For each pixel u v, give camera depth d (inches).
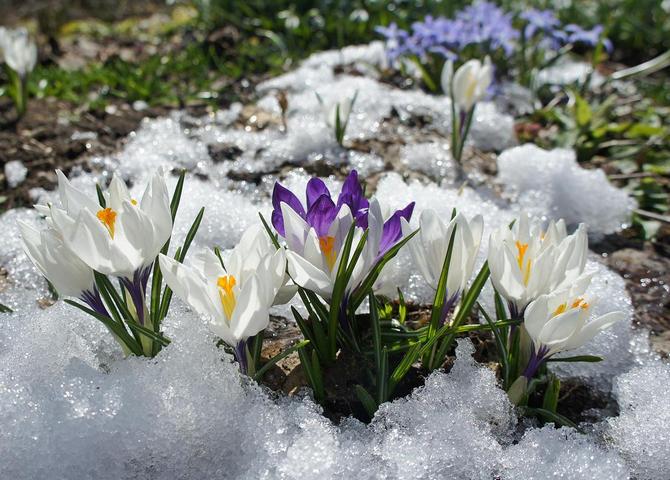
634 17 52.9
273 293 18.2
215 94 38.1
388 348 20.2
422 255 19.6
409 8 48.9
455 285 19.5
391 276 20.6
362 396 19.3
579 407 21.7
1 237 26.2
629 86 44.4
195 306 17.8
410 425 19.1
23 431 18.4
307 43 47.0
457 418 19.1
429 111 35.2
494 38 39.1
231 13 50.8
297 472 17.9
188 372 19.1
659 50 50.4
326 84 38.1
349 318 20.1
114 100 38.3
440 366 20.6
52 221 19.0
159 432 18.5
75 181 29.6
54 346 20.2
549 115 36.9
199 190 27.8
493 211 28.0
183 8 65.9
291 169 30.2
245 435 18.8
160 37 54.2
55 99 38.6
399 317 22.7
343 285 18.8
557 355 22.3
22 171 30.3
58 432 18.5
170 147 31.4
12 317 21.3
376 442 18.8
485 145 34.0
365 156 30.7
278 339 21.8
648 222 29.8
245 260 18.4
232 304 18.0
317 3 49.8
